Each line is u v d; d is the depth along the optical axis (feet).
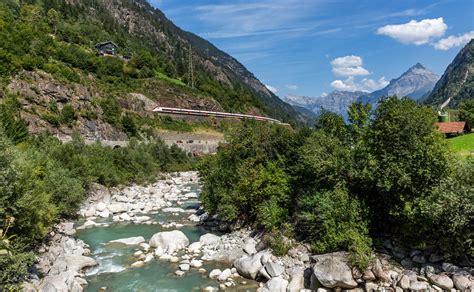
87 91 256.93
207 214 102.32
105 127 246.06
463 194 49.57
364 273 50.14
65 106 223.92
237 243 75.51
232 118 403.34
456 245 51.08
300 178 75.61
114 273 62.75
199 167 112.68
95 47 425.69
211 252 72.54
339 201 59.72
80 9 556.51
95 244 79.30
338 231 57.93
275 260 60.95
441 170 55.31
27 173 58.23
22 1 428.56
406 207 53.47
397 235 58.95
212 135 349.61
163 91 386.11
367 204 62.08
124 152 174.50
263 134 91.50
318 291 50.67
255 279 59.77
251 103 536.83
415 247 54.95
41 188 68.54
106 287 56.85
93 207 112.06
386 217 61.05
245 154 92.48
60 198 89.10
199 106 407.23
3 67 207.00
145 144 226.58
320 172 66.64
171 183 177.37
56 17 407.64
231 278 60.18
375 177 57.52
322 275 50.90
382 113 61.62
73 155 128.47
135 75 390.01
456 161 56.95
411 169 55.11
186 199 135.85
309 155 68.69
